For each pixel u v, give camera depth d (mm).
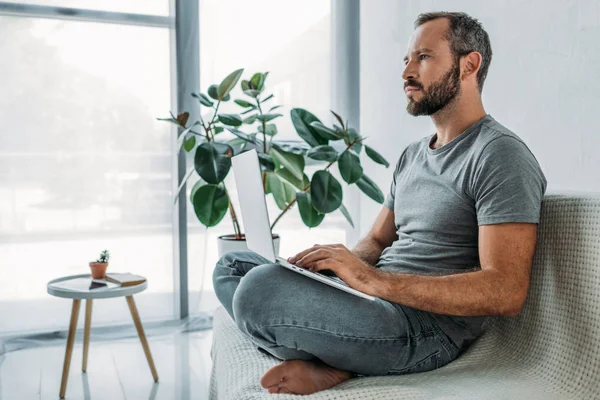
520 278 1170
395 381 1174
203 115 2805
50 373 2191
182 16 2750
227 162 2223
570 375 1164
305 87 3020
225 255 1539
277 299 1146
